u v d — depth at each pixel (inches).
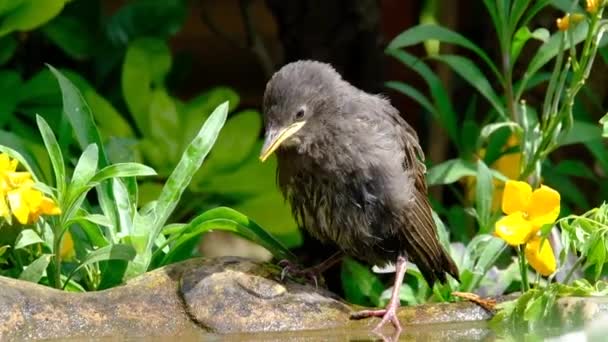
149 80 526.3
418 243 401.4
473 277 411.8
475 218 483.8
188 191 508.4
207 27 669.9
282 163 402.9
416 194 399.5
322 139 392.8
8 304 332.8
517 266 424.2
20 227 377.4
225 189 510.3
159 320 344.8
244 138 509.0
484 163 440.8
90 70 576.7
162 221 381.7
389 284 475.2
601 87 525.3
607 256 359.9
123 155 462.3
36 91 518.0
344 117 393.7
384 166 391.9
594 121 534.3
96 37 569.9
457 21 572.1
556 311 357.4
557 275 425.7
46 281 386.3
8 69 551.8
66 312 339.3
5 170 359.3
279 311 352.5
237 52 668.1
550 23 523.8
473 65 450.6
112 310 343.6
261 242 385.7
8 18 486.9
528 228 357.1
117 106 571.2
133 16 576.1
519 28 467.2
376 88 599.8
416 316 365.1
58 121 520.1
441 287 420.5
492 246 410.9
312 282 386.0
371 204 393.7
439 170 451.8
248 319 348.2
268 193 511.5
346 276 448.8
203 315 347.3
